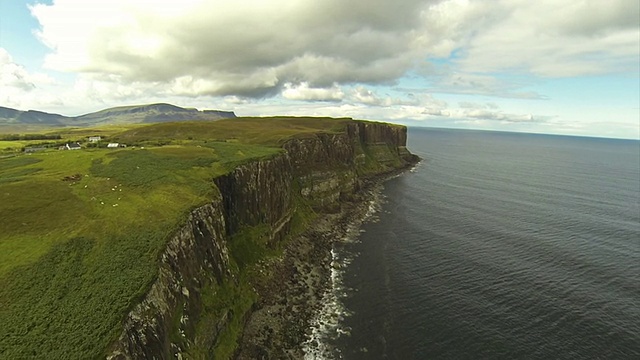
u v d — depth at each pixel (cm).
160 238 4381
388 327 5506
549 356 4922
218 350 4528
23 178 5853
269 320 5550
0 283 3431
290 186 9944
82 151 8431
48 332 3000
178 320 4003
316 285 6750
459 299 6281
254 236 7362
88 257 3959
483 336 5303
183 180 6325
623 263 7838
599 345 5147
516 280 6969
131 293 3491
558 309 6000
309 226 9738
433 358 4866
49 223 4462
